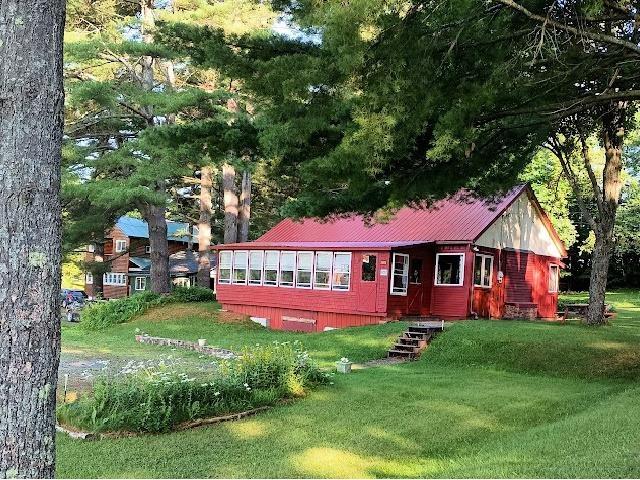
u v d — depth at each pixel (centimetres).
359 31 730
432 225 2334
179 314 2525
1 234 311
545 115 998
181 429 850
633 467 570
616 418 816
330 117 930
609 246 1975
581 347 1498
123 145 2259
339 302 2244
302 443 784
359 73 796
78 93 2038
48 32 329
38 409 313
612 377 1312
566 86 943
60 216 333
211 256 4481
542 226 2678
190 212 4347
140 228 4897
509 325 1828
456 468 658
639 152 3784
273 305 2464
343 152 833
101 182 2173
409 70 798
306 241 2588
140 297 2644
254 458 721
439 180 1016
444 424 880
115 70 2678
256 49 1048
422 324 1833
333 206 1191
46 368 318
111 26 2302
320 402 1027
